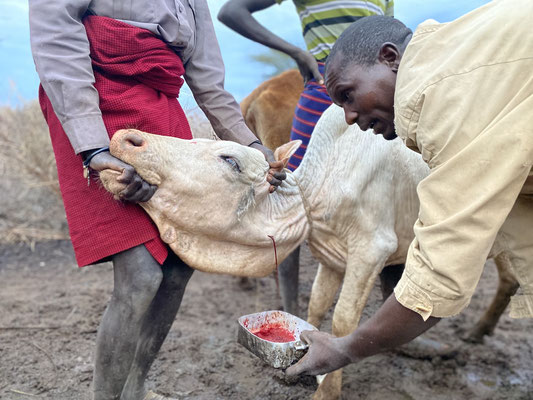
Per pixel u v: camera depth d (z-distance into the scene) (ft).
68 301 13.07
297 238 7.89
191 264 6.88
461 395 9.62
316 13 9.90
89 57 6.32
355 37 5.99
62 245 17.70
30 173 18.81
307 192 8.12
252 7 10.30
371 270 8.28
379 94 5.90
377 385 9.82
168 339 11.21
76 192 6.54
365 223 8.19
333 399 8.60
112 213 6.40
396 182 8.39
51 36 6.10
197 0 7.71
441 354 10.75
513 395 9.65
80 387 9.45
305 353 6.44
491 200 4.82
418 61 5.34
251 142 7.78
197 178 6.49
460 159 4.90
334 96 6.29
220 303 13.26
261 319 7.45
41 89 6.98
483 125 4.86
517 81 4.78
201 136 8.36
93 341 11.05
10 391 9.24
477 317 12.46
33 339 11.03
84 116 6.15
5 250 17.12
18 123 19.06
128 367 6.73
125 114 6.58
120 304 6.54
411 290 5.25
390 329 5.50
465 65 4.97
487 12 5.16
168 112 6.93
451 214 5.01
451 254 4.99
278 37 10.22
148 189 6.26
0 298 13.21
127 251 6.48
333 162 8.19
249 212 7.20
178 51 7.15
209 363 10.34
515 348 11.21
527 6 4.90
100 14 6.57
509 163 4.72
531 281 6.07
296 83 11.72
